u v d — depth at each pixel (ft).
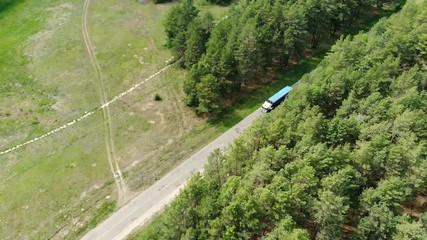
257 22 311.68
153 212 230.89
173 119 289.94
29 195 238.89
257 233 182.19
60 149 266.98
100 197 238.68
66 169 254.06
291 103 244.42
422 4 322.75
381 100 233.14
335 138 218.59
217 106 285.02
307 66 337.31
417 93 235.20
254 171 195.21
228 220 177.68
